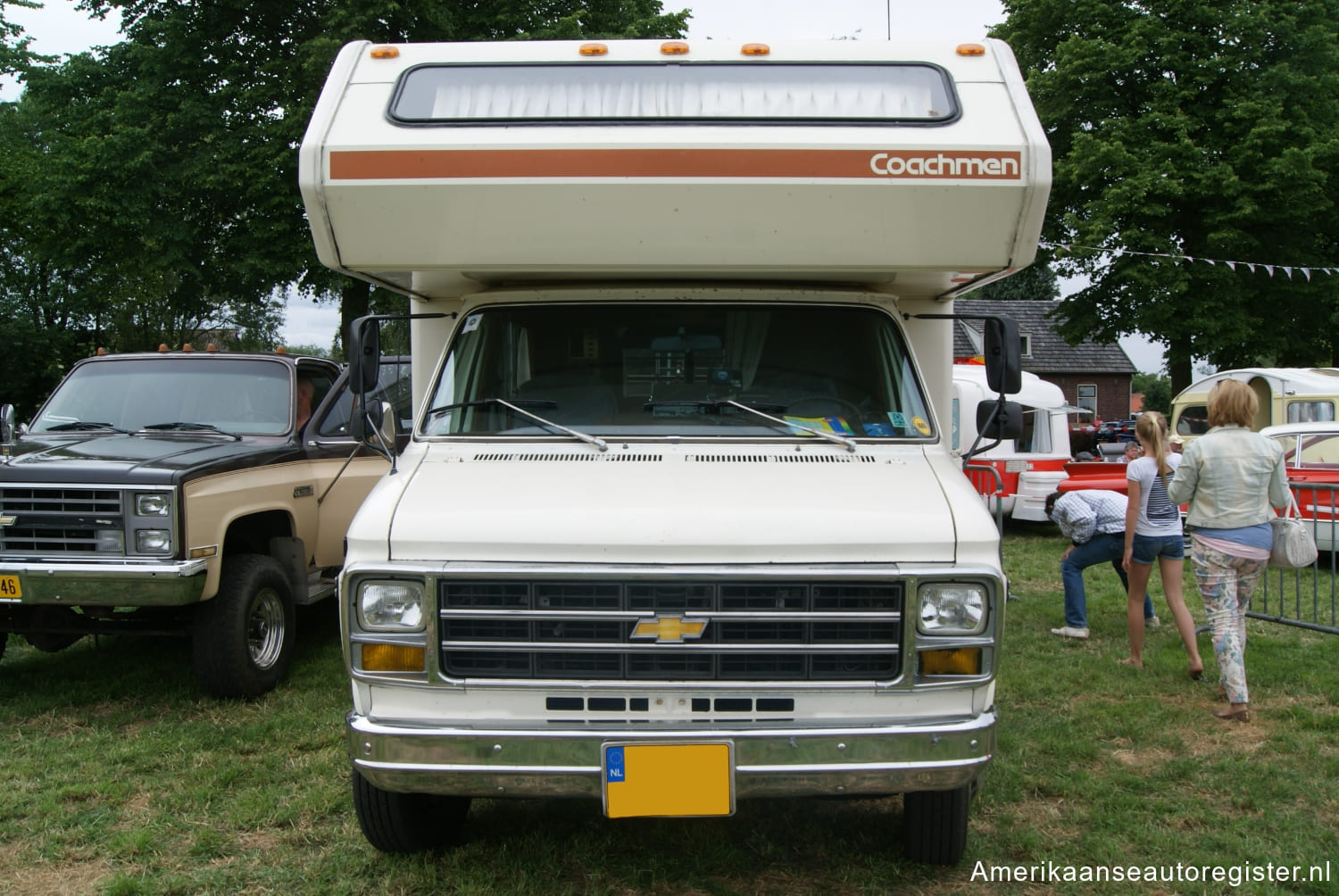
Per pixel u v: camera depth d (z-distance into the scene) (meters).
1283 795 4.38
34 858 3.84
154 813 4.23
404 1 18.67
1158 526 6.16
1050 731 5.15
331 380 7.27
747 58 3.93
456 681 3.15
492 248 3.67
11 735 5.21
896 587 3.14
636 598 3.13
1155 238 21.31
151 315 32.91
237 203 18.88
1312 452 10.70
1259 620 7.76
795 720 3.14
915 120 3.70
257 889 3.61
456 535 3.20
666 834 3.97
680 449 3.79
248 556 5.89
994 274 3.93
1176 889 3.58
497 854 3.82
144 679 6.16
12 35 20.97
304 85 18.86
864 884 3.59
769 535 3.17
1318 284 22.45
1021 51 25.17
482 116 3.73
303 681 6.08
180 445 5.89
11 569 5.12
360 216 3.64
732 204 3.61
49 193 18.28
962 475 3.69
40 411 6.70
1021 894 3.55
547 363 4.08
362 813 3.62
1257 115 21.23
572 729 3.07
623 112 3.75
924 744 3.07
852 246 3.66
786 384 4.03
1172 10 22.38
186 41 19.12
